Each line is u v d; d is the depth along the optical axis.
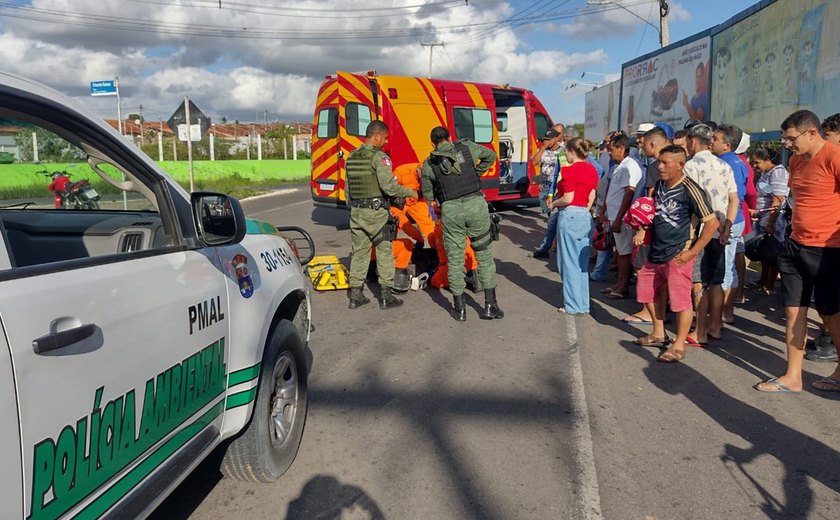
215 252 2.80
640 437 3.86
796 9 9.45
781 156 9.80
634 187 6.95
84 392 1.83
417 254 8.10
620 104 20.95
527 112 15.68
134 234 2.84
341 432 3.88
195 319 2.47
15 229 2.91
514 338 5.83
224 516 3.01
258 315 3.02
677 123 15.75
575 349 5.52
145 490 2.17
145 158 2.52
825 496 3.22
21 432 1.60
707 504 3.15
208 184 27.47
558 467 3.48
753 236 7.21
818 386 4.61
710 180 5.29
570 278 6.55
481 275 6.40
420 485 3.28
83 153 2.93
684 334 5.19
